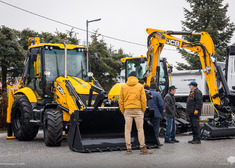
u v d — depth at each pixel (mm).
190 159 7352
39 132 14258
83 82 10078
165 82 14070
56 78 10594
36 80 10922
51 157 7652
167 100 10188
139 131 8062
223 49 31953
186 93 24531
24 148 9227
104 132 8898
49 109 9703
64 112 9836
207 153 8164
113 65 38219
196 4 33469
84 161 7125
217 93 11273
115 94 11578
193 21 33125
